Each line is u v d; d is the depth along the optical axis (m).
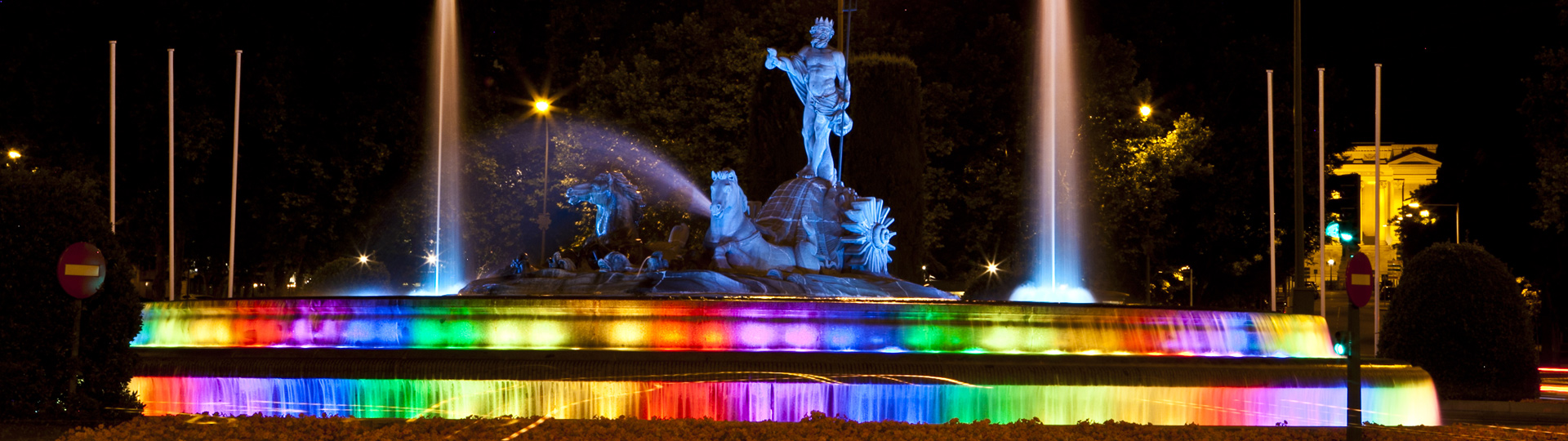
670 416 13.16
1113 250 38.94
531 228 40.91
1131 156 39.78
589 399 13.17
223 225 36.16
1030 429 11.61
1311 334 16.77
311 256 38.44
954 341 15.04
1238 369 14.04
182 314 15.74
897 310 14.96
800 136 27.84
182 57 33.09
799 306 14.80
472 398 13.21
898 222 27.33
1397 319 19.39
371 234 38.69
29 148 32.94
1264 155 43.72
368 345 15.04
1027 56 38.53
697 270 19.38
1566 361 38.88
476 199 37.88
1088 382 13.55
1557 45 37.91
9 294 12.07
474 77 39.00
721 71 35.00
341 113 35.00
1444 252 19.14
